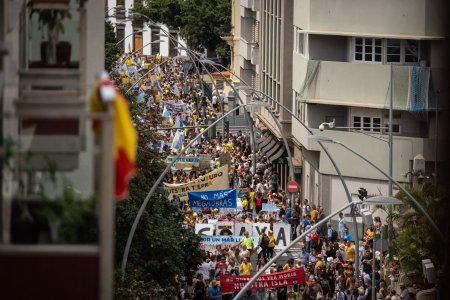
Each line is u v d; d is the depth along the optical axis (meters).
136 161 53.38
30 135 16.94
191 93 134.62
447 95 65.12
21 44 21.61
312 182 83.88
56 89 20.14
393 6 75.19
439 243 50.78
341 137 77.50
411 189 53.06
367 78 77.00
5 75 17.44
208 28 158.00
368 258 58.28
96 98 15.15
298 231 67.62
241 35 126.25
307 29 79.88
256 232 65.06
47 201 15.71
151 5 166.75
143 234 50.28
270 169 90.94
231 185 86.62
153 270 50.59
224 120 104.31
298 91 85.56
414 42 75.81
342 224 66.94
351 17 77.50
